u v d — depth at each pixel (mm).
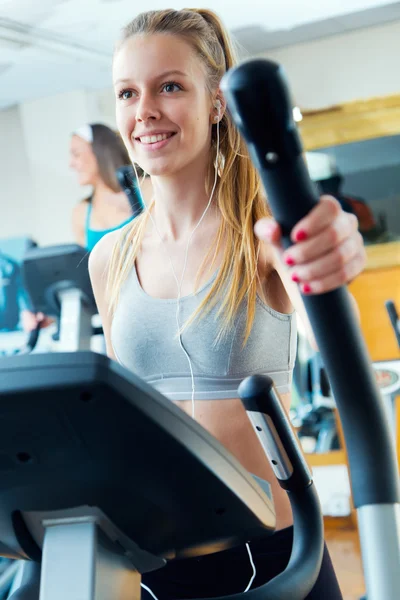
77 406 673
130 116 1367
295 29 5777
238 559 1334
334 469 5027
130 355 1444
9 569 3539
